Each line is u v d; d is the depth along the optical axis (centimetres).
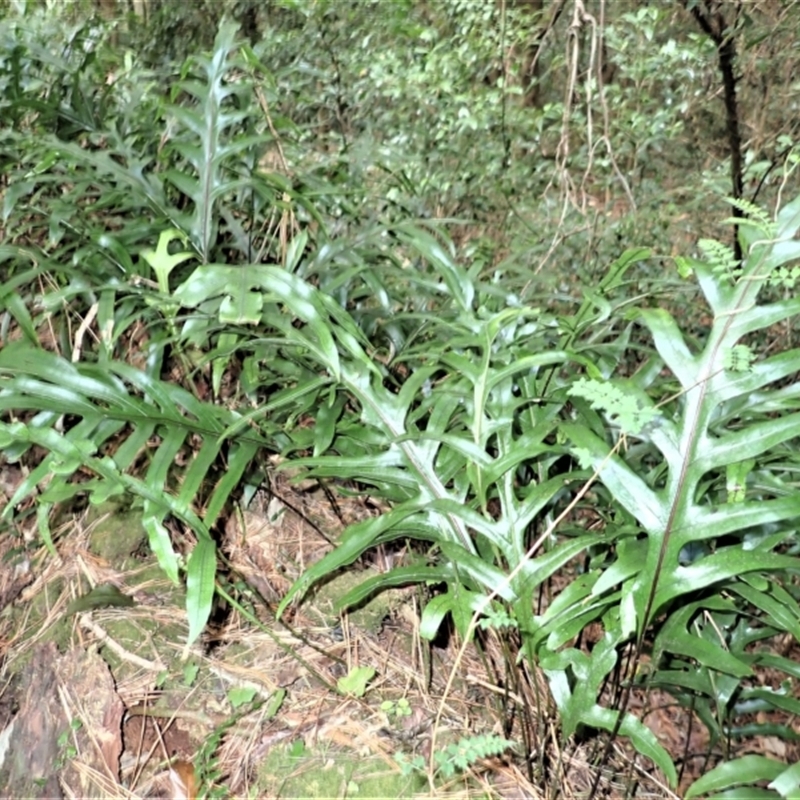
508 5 461
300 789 152
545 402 177
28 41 271
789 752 197
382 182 357
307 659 176
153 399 158
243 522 199
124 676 170
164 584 190
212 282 146
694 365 133
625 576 130
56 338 216
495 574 143
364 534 148
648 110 408
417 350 199
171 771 156
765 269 132
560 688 144
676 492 131
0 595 192
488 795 152
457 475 165
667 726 195
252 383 187
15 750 162
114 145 246
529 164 412
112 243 203
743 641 167
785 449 162
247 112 205
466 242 349
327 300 167
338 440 177
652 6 368
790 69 353
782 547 170
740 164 307
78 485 142
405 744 161
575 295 307
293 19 501
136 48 445
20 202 246
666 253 339
